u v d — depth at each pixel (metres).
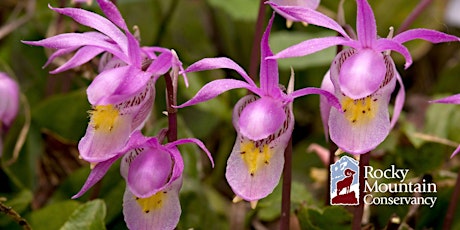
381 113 0.31
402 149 0.39
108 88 0.30
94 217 0.34
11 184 0.38
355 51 0.31
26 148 0.39
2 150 0.39
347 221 0.35
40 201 0.39
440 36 0.31
